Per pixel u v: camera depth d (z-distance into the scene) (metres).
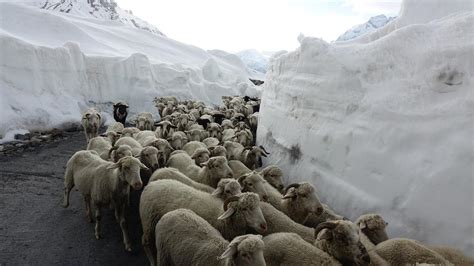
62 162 10.83
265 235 5.09
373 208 5.62
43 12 24.91
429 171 4.98
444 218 4.67
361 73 6.61
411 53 6.01
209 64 29.03
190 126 12.22
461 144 4.74
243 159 8.75
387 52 6.33
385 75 6.25
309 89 7.96
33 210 7.45
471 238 4.38
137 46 34.97
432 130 5.16
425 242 4.81
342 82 6.95
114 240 6.45
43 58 15.68
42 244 6.14
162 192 5.54
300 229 5.12
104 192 6.31
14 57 14.37
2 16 22.47
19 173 9.56
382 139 5.80
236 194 5.08
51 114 14.76
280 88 9.99
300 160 7.97
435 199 4.81
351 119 6.56
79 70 18.11
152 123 13.34
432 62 5.57
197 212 5.25
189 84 24.08
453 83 5.27
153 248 5.53
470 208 4.46
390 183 5.47
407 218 5.10
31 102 14.27
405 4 11.23
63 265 5.56
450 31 5.73
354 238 4.20
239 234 5.00
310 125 7.75
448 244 4.57
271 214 5.31
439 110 5.21
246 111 15.88
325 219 5.78
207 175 6.97
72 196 8.36
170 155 8.58
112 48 26.45
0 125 12.40
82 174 6.94
